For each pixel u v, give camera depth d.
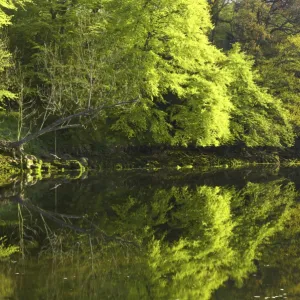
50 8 28.25
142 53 26.81
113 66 25.89
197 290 9.03
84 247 11.78
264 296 8.76
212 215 16.25
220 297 8.60
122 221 14.81
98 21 26.91
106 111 27.47
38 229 13.45
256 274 10.04
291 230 14.20
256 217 16.08
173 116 28.81
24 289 8.79
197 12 28.53
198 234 13.53
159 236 13.18
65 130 28.20
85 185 21.31
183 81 27.81
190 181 24.58
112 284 9.20
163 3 26.91
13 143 23.23
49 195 18.52
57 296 8.49
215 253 11.58
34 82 28.25
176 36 27.34
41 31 28.36
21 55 28.09
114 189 20.55
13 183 21.08
